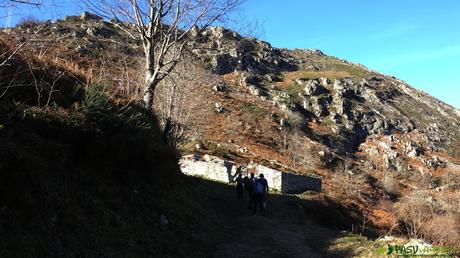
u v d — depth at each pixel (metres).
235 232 12.74
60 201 6.98
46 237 6.26
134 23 16.53
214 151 53.59
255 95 117.56
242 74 129.12
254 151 65.75
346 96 131.25
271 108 107.44
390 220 32.75
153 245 8.55
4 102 7.80
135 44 19.81
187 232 10.46
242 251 10.45
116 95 12.29
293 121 101.19
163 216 10.07
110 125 9.66
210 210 15.24
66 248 6.47
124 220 8.63
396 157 103.81
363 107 127.19
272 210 18.69
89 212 7.78
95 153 8.98
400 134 121.69
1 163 6.12
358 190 51.69
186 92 26.73
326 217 23.70
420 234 25.81
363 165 88.44
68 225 6.90
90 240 7.06
